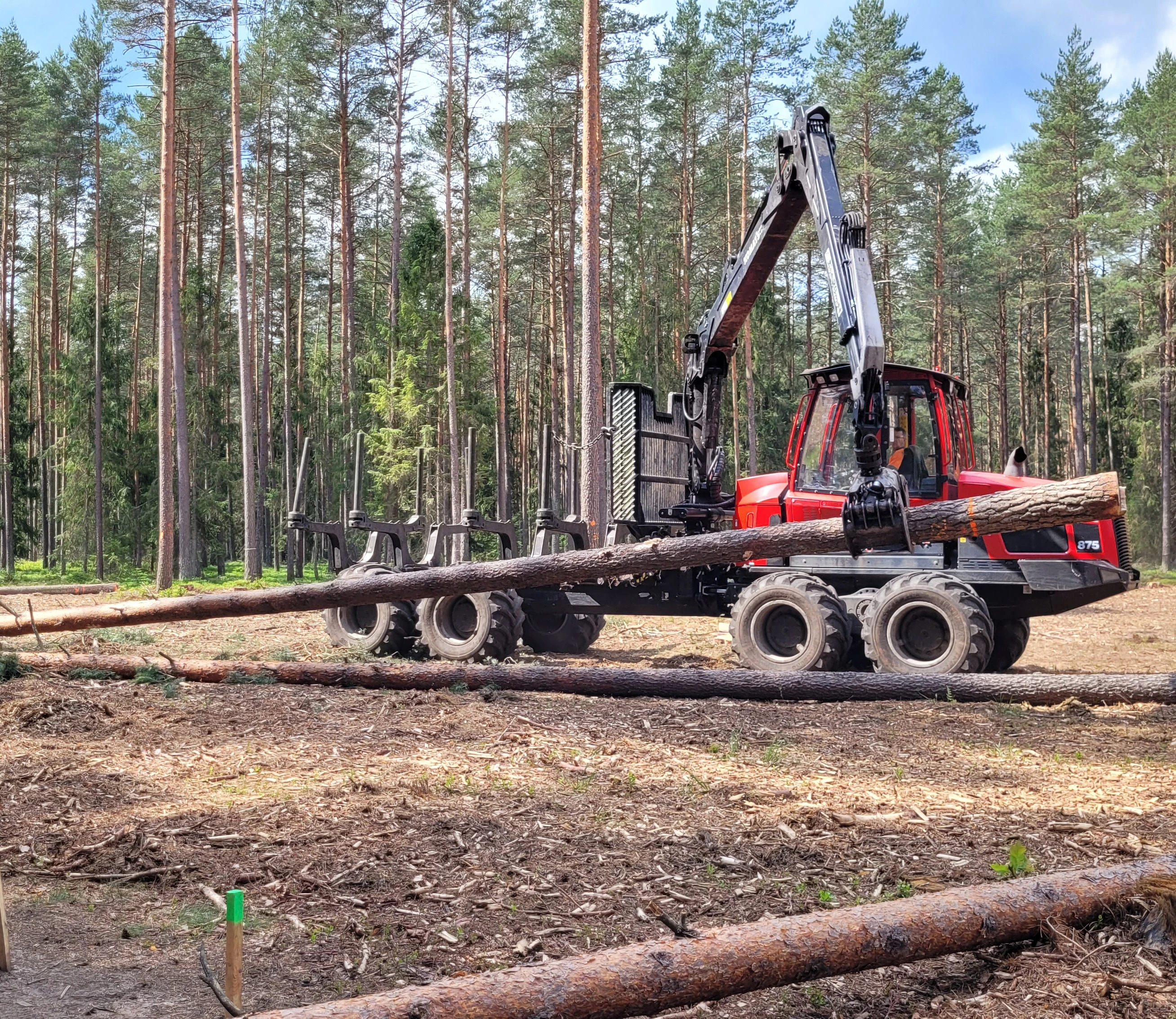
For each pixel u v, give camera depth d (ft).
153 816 16.96
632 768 20.26
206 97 121.29
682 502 38.96
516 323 184.44
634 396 35.65
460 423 119.75
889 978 11.24
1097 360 218.18
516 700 27.48
